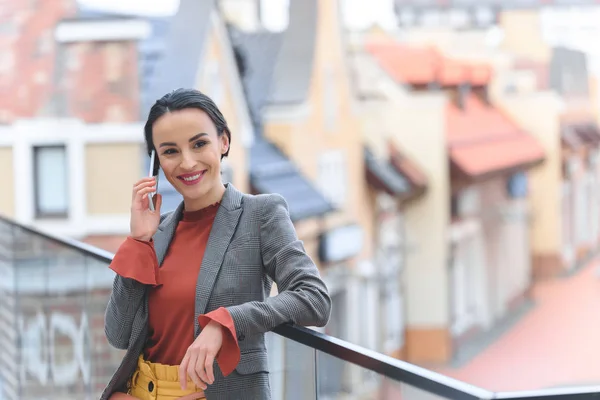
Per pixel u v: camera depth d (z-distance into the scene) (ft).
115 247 71.51
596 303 132.57
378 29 115.03
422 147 111.65
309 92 90.43
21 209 72.28
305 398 7.22
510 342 126.21
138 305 7.49
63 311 14.03
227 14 91.30
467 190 122.21
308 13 92.84
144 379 7.52
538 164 133.18
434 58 120.88
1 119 73.67
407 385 5.91
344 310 97.55
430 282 112.57
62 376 14.28
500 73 131.64
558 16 130.31
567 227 136.15
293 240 7.27
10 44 74.23
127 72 73.72
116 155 71.87
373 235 104.99
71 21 73.15
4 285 16.99
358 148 102.47
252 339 7.27
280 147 89.30
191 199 7.48
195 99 7.39
